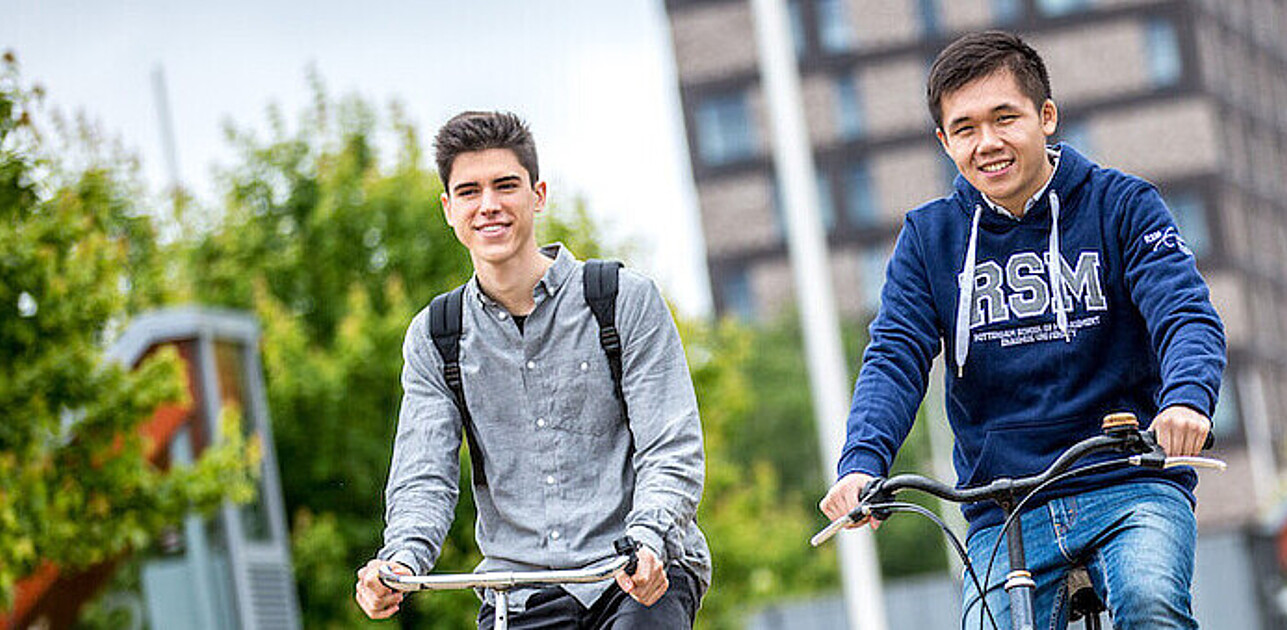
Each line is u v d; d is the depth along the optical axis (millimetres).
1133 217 5984
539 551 6168
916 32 90750
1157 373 6043
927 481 5680
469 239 6141
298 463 24875
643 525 5883
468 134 6109
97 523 14500
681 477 6023
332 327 26828
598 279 6168
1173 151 87938
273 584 18203
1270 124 94188
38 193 14094
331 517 24328
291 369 24578
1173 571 5645
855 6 91125
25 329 13945
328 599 24344
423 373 6273
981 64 5984
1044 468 6020
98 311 14227
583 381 6160
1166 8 88312
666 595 6023
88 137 16266
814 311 24359
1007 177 5988
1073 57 88938
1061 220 6070
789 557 57469
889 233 90312
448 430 6246
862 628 24172
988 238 6145
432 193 26922
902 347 6172
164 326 17062
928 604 46281
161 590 17062
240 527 17484
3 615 15391
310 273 27031
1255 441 84500
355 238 26875
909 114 90625
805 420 81812
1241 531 35531
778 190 92188
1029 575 5680
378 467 24828
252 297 26766
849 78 90938
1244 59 92875
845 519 5707
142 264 22859
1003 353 6102
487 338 6203
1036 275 6078
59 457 14414
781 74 24516
